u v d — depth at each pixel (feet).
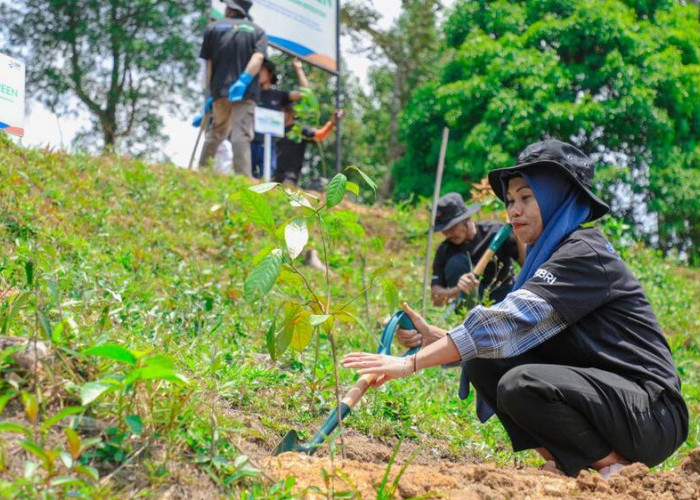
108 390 7.90
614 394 10.62
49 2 89.45
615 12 67.92
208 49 34.55
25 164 24.21
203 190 30.01
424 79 97.45
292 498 8.54
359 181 94.07
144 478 8.29
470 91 67.46
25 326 10.74
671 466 14.98
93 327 11.27
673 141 69.26
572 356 11.14
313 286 24.99
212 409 9.46
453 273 22.62
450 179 71.87
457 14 75.56
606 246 11.26
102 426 8.69
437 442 13.79
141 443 8.63
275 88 38.14
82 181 25.61
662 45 70.18
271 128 35.65
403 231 35.60
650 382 10.86
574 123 65.72
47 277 11.23
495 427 15.24
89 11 90.68
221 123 34.94
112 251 21.80
